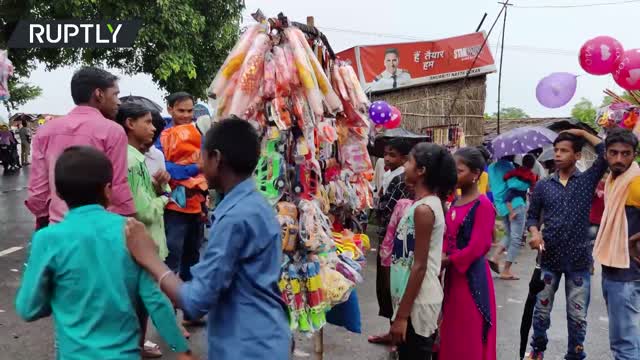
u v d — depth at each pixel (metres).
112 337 2.08
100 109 3.36
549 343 5.00
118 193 3.24
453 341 3.33
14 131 22.45
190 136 4.68
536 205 4.26
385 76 12.84
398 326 3.05
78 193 2.14
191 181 4.70
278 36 3.45
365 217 4.45
